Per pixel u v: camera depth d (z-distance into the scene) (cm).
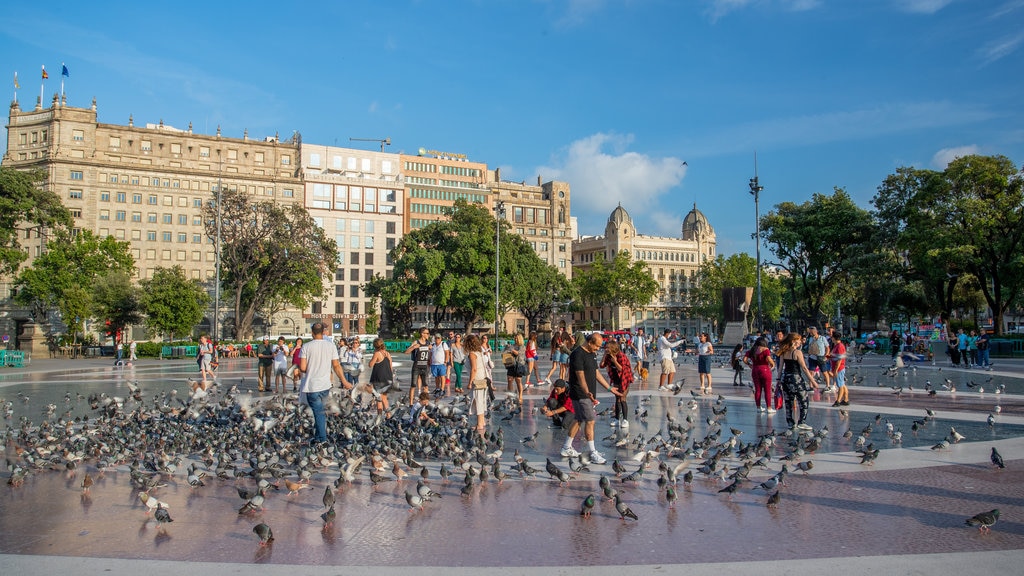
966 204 4844
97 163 8869
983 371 3222
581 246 15025
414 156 11781
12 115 9144
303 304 7494
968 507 786
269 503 827
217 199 5575
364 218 10475
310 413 1394
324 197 10244
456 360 2095
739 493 860
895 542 660
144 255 9038
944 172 5106
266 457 970
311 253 6825
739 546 650
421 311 10369
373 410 1552
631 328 13488
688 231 15062
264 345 2408
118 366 4222
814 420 1537
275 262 6656
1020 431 1345
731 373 3266
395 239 10669
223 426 1352
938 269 5006
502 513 772
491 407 1647
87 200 8812
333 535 694
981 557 614
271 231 6700
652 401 1962
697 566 595
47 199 6406
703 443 1065
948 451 1126
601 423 1526
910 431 1348
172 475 988
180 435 1184
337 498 848
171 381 2916
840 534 687
